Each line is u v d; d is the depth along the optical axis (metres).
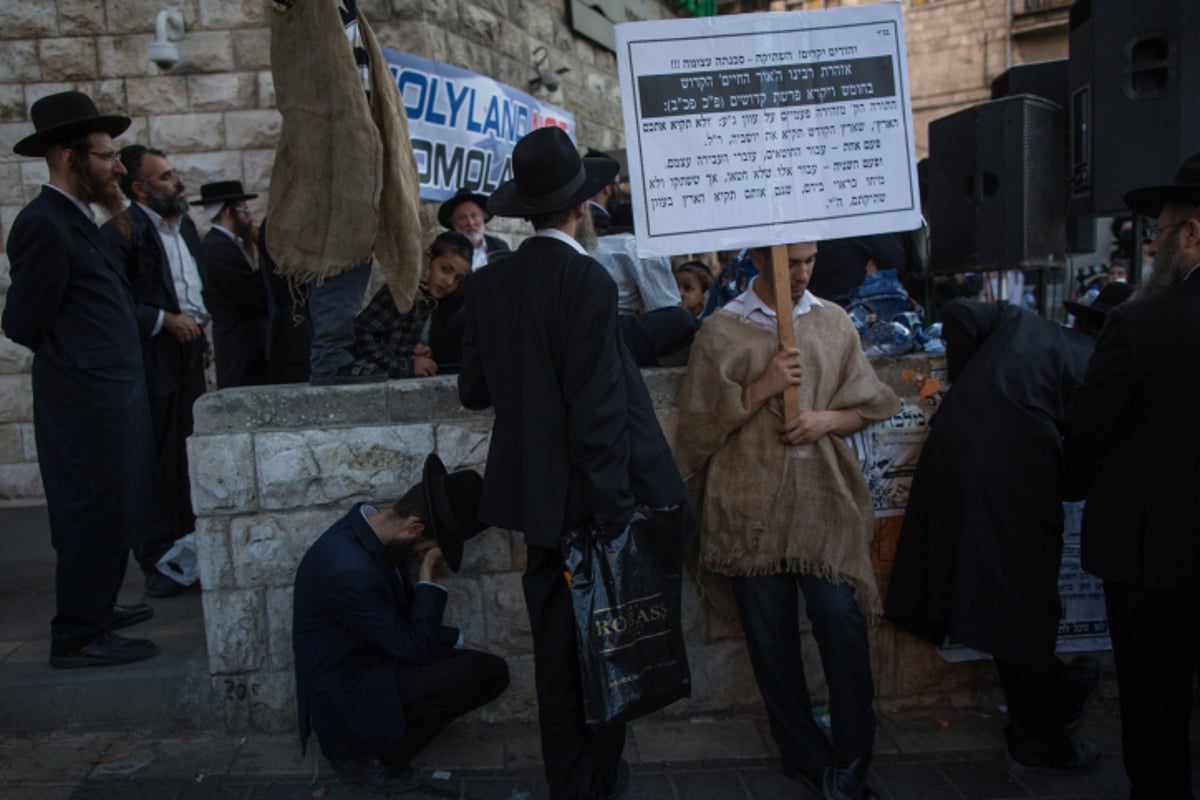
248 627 3.15
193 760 3.04
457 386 3.08
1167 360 2.29
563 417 2.46
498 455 2.54
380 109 3.18
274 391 3.12
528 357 2.46
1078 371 2.95
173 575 3.95
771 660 2.84
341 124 3.02
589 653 2.42
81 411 3.18
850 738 2.73
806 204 2.86
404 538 2.91
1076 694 3.15
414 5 5.95
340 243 3.09
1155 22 3.57
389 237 3.23
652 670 2.50
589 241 2.80
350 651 2.89
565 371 2.41
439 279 3.65
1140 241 3.72
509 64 7.08
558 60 7.95
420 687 2.83
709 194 2.83
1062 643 3.30
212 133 5.99
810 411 2.84
